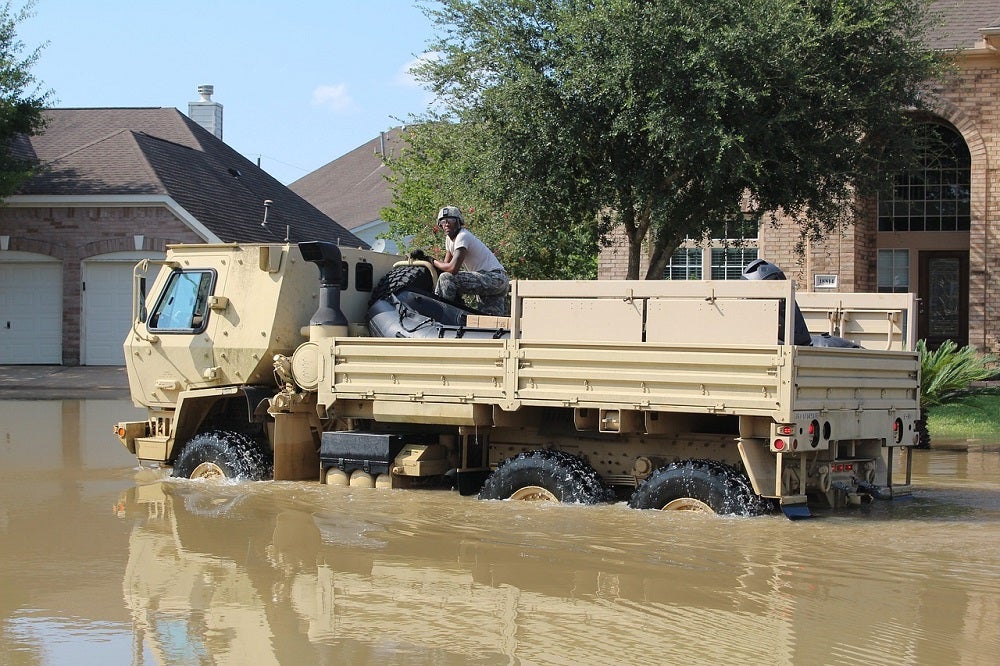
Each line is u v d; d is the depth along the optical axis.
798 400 8.16
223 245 11.14
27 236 26.19
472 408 9.33
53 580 6.95
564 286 8.95
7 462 12.49
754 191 17.70
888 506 9.41
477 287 11.19
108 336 26.11
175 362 11.20
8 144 26.03
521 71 16.62
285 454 10.59
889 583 6.75
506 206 18.19
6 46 25.45
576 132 16.88
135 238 25.88
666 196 17.38
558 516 8.66
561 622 5.98
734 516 8.49
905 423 9.83
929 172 25.62
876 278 25.89
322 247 10.28
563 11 16.75
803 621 5.96
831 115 17.38
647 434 8.98
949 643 5.58
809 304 11.26
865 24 16.77
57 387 22.84
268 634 5.82
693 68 16.19
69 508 9.40
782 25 16.23
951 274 25.70
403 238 29.23
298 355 10.36
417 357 9.59
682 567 7.12
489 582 6.80
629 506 8.91
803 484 8.51
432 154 20.20
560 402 8.86
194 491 10.12
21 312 26.45
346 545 7.84
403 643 5.66
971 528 8.38
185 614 6.20
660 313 8.61
